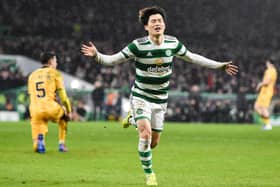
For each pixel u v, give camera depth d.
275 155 23.48
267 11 90.81
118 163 19.94
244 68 71.06
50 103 22.80
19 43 67.81
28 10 78.69
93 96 54.69
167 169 18.58
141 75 14.74
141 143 14.58
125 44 75.31
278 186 14.97
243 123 58.81
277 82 71.56
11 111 54.09
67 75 58.19
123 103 55.44
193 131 39.50
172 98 58.41
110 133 35.78
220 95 58.94
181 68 66.56
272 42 85.56
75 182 15.15
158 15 14.32
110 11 82.56
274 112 58.91
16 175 16.33
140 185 14.74
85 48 13.95
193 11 87.38
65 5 80.69
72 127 41.19
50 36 76.88
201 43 81.50
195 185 14.90
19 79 54.34
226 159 21.72
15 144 26.66
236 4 89.69
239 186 14.87
